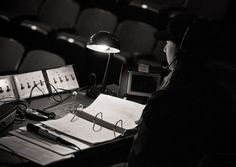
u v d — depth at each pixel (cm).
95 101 288
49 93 307
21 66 379
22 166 216
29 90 298
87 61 443
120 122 268
